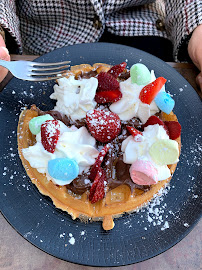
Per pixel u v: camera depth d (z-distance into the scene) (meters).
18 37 0.33
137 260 0.23
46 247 0.23
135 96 0.26
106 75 0.26
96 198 0.23
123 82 0.27
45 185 0.25
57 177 0.24
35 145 0.24
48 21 0.37
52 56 0.31
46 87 0.30
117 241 0.24
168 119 0.28
